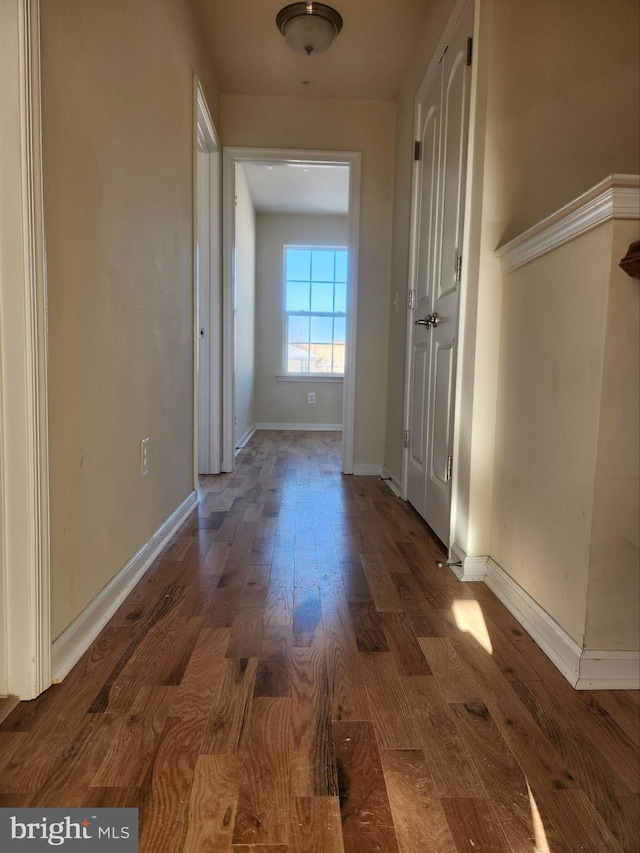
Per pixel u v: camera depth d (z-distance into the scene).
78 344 1.21
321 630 1.36
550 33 1.61
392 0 2.37
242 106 3.24
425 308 2.43
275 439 5.23
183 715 1.00
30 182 0.95
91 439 1.30
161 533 1.96
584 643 1.12
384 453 3.47
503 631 1.37
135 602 1.50
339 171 4.55
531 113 1.62
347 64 2.90
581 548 1.14
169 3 1.96
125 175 1.50
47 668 1.07
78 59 1.18
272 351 6.06
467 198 1.76
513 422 1.54
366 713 1.02
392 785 0.84
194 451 2.59
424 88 2.50
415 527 2.29
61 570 1.14
